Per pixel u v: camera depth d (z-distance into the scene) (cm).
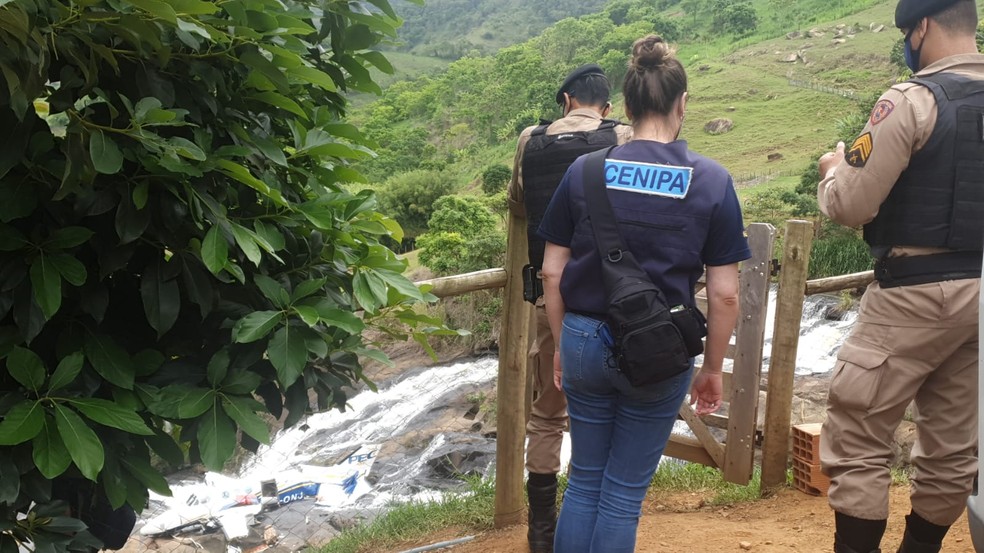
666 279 224
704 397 244
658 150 231
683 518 418
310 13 219
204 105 205
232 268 198
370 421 1355
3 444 170
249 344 209
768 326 1430
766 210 2430
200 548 777
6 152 174
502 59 12056
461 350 1539
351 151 228
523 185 319
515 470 399
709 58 8844
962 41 245
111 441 196
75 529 192
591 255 230
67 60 185
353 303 240
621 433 238
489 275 371
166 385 203
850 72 6425
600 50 10825
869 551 255
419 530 441
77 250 199
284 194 227
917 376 247
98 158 174
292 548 803
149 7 169
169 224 194
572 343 236
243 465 1012
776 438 456
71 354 188
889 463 259
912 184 239
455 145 10219
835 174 253
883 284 252
